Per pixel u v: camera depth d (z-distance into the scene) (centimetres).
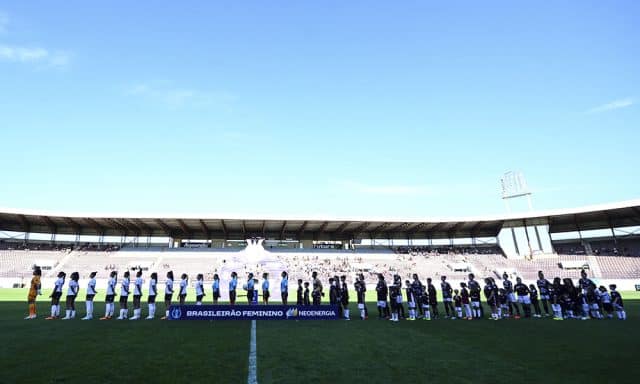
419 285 1675
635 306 2258
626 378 668
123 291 1522
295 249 5997
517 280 1727
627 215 5138
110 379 635
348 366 741
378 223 5603
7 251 5072
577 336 1124
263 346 937
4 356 795
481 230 6303
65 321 1392
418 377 668
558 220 5634
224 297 3170
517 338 1086
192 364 742
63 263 5012
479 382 641
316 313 1560
